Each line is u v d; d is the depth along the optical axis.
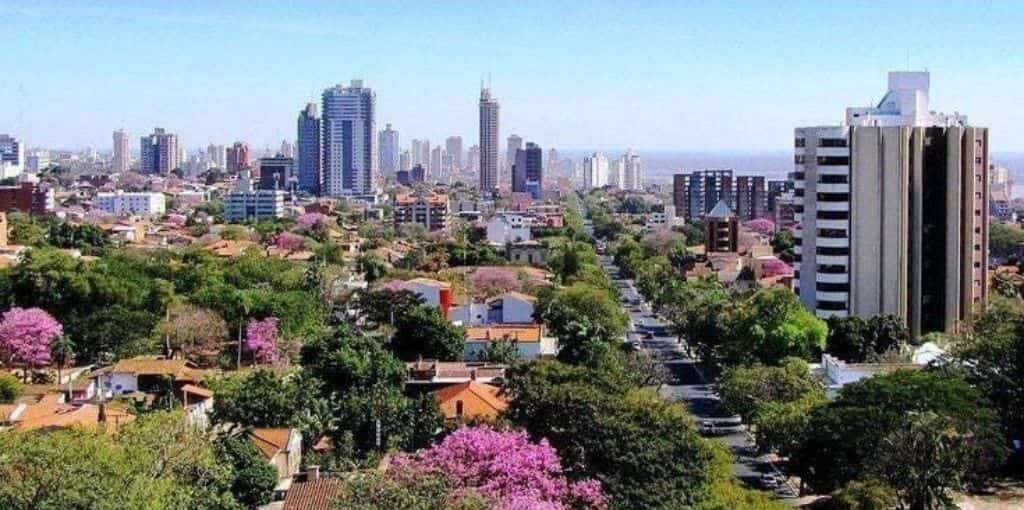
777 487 106.75
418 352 152.25
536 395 93.31
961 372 117.50
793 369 125.06
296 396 113.50
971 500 104.75
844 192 175.25
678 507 82.94
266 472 93.44
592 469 87.25
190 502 77.44
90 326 164.62
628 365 139.38
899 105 188.50
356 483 70.25
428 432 109.81
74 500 67.88
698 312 171.75
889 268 174.12
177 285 199.50
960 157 174.38
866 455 96.56
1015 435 116.50
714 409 140.12
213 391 126.12
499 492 74.50
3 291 173.62
